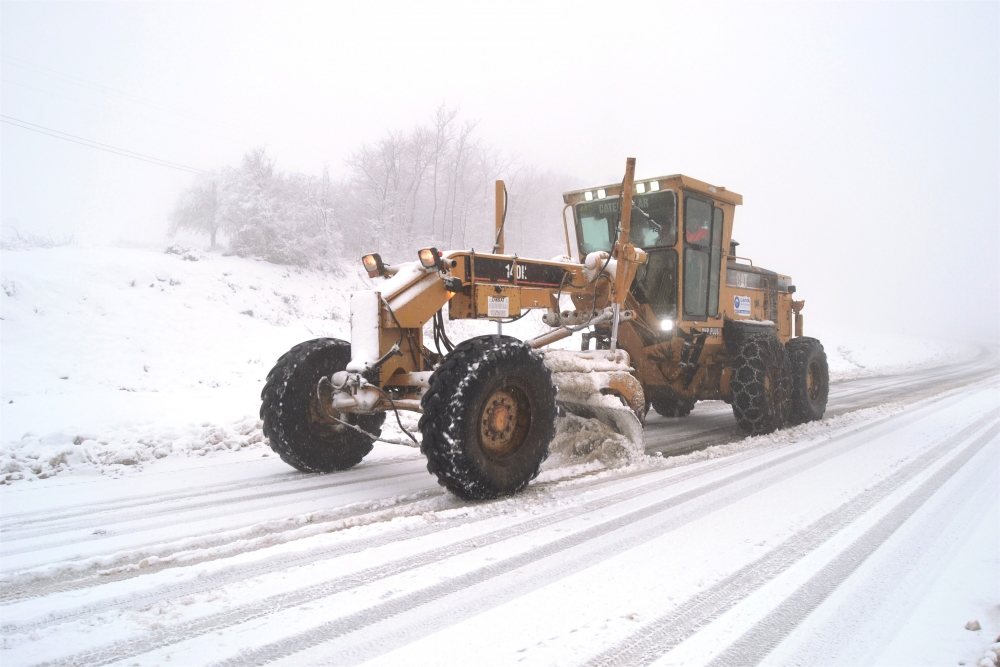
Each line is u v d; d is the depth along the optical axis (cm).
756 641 202
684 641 201
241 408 720
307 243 1978
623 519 332
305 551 282
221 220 2005
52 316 1078
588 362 475
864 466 470
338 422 465
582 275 512
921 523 328
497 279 439
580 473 443
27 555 291
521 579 250
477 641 199
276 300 1603
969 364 1977
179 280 1445
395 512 344
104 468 478
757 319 799
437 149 3019
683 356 643
